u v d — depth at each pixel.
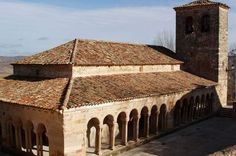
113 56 29.41
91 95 21.92
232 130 32.03
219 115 39.88
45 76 26.45
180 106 31.75
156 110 28.09
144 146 26.02
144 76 30.95
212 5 38.72
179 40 42.00
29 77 27.83
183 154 24.03
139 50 35.19
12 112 23.48
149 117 29.39
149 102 26.86
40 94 22.22
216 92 39.56
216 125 34.38
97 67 26.47
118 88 25.20
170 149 25.28
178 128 31.64
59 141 19.73
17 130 23.45
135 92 25.61
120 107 23.69
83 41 29.52
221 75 40.19
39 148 21.72
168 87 30.12
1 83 28.17
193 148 25.62
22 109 22.39
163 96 28.70
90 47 28.97
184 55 41.69
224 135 30.00
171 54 41.03
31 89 23.91
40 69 26.91
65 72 24.67
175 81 33.03
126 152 24.36
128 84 27.03
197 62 40.62
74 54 25.84
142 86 27.78
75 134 20.12
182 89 30.92
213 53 39.28
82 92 21.95
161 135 28.98
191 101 34.09
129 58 30.95
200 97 35.72
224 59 40.75
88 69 25.62
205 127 33.34
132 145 25.34
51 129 20.23
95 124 22.09
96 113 21.59
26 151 22.83
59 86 22.75
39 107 20.30
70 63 24.02
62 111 19.12
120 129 28.62
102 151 23.11
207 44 39.72
